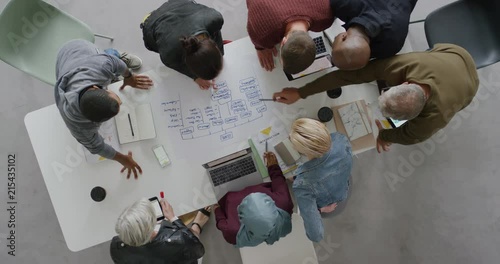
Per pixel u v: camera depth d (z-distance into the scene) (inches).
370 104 84.6
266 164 85.0
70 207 85.0
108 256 112.9
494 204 109.9
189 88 86.0
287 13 71.7
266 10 72.9
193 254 83.7
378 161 113.2
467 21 90.8
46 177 85.4
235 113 85.6
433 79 70.6
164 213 83.4
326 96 84.8
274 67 85.3
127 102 85.9
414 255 111.5
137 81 85.6
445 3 114.0
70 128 74.4
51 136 86.0
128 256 80.5
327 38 84.4
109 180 85.4
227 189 84.6
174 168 85.1
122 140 85.0
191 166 85.2
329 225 113.1
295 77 84.5
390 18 70.4
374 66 76.1
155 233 80.8
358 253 112.2
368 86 84.7
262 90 85.5
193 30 75.4
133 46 116.5
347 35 69.2
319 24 75.2
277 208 77.4
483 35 90.0
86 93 68.4
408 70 72.3
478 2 89.6
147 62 115.5
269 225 73.9
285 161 84.4
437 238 111.0
